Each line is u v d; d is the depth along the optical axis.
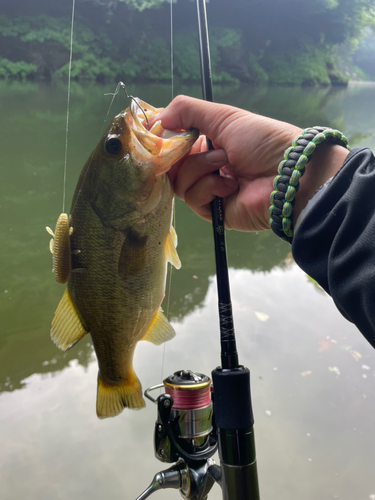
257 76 7.39
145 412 0.69
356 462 0.60
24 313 0.93
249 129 0.39
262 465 0.59
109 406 0.42
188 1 5.80
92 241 0.40
